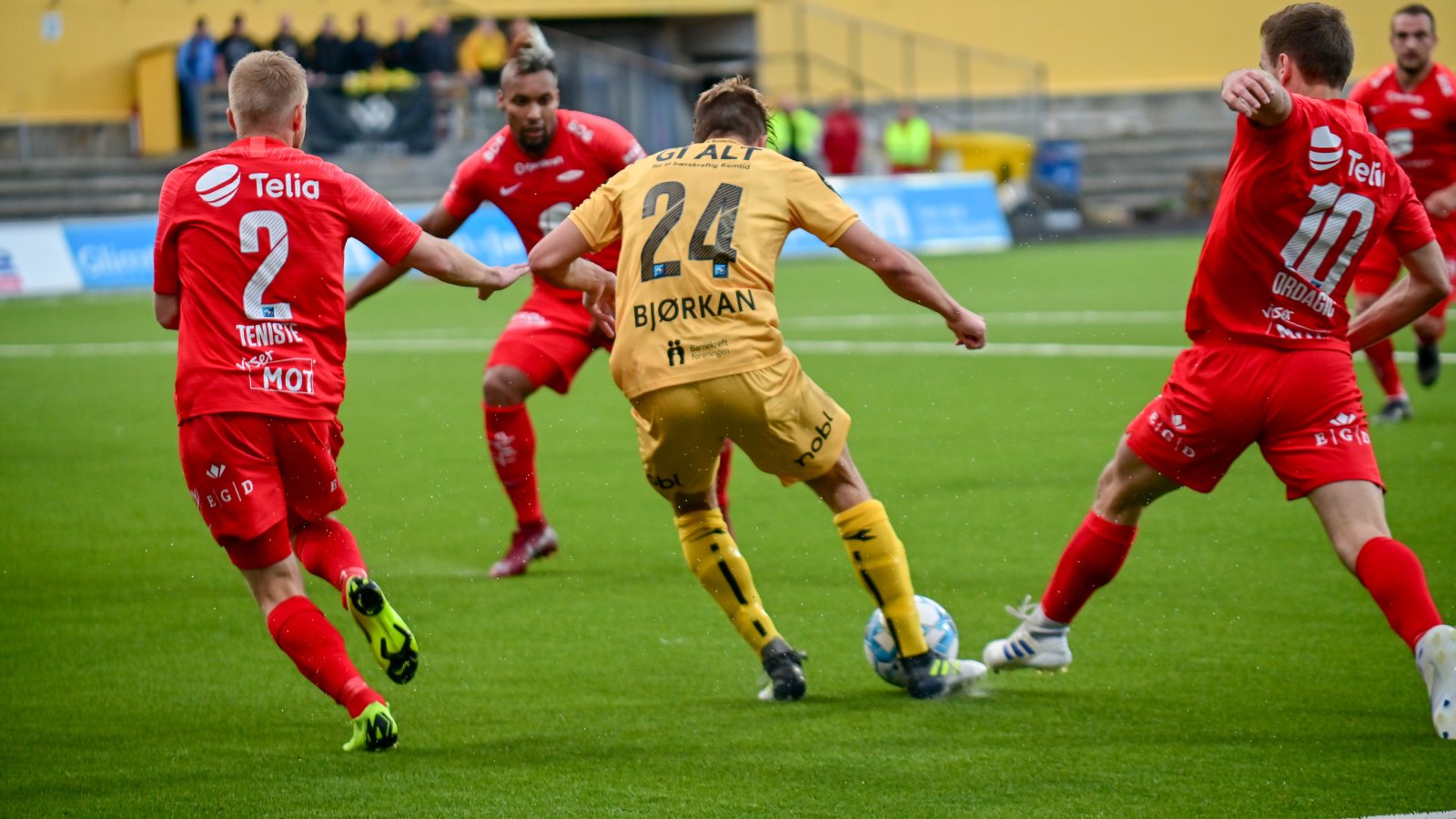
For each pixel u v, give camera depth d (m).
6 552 15.05
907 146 59.00
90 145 57.09
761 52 69.19
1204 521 15.38
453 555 14.95
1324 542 14.40
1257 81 8.83
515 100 13.89
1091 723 9.54
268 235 9.34
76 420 23.34
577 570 14.27
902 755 9.01
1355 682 10.30
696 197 9.82
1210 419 9.44
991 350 29.33
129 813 8.29
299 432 9.40
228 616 12.76
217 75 54.06
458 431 22.02
